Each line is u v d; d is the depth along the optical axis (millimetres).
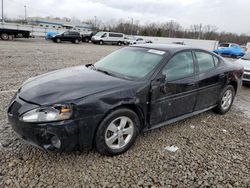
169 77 3629
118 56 4223
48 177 2717
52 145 2738
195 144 3672
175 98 3734
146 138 3762
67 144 2770
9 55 12141
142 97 3270
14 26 37344
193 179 2842
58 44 24609
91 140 2947
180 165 3096
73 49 19172
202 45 39531
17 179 2654
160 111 3580
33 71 8438
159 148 3480
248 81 7535
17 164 2906
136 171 2922
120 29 76500
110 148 3123
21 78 7230
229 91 5039
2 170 2781
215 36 72312
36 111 2707
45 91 2955
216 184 2781
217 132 4156
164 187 2680
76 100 2783
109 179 2750
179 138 3834
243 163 3236
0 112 4375
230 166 3145
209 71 4406
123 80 3342
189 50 4141
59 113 2693
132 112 3230
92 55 15219
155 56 3791
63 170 2852
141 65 3695
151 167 3018
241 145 3738
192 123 4480
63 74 3607
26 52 14102
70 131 2738
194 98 4105
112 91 3031
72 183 2646
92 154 3205
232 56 25953
